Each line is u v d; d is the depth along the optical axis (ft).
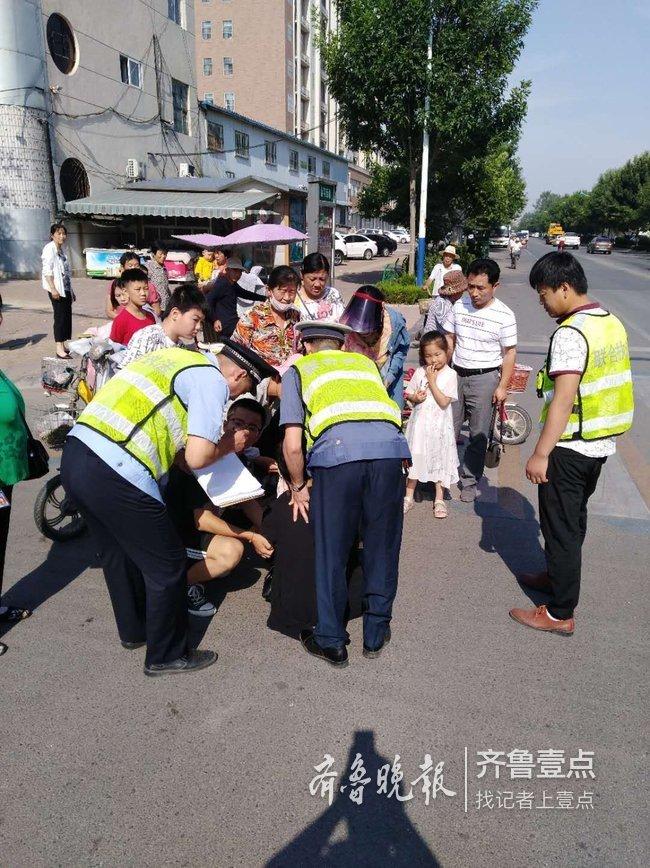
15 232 61.87
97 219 68.44
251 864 7.14
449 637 11.16
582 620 11.75
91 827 7.53
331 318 16.02
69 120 66.23
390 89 58.13
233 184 70.49
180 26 83.51
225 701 9.57
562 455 10.42
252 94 143.13
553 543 10.84
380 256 124.36
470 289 15.28
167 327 10.52
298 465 10.20
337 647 10.25
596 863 7.24
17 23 58.23
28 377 27.63
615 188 212.02
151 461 9.08
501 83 57.41
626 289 74.95
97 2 68.08
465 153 67.26
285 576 10.86
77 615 11.73
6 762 8.40
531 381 29.53
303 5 152.25
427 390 15.15
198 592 11.72
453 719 9.28
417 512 16.29
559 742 8.91
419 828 7.64
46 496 13.88
